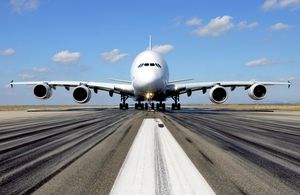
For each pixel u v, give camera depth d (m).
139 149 6.64
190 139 8.39
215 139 8.44
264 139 8.53
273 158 5.75
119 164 5.16
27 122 15.57
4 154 6.24
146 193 3.53
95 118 18.19
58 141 8.11
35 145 7.44
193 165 5.05
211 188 3.75
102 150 6.59
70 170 4.76
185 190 3.65
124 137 8.77
